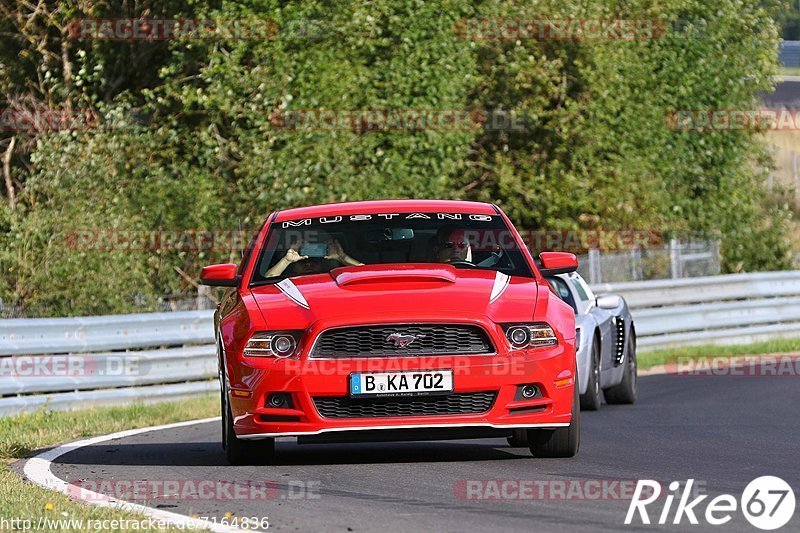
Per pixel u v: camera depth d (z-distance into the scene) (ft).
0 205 176.14
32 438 106.22
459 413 75.51
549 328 77.41
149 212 190.49
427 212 89.35
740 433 97.04
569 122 238.68
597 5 236.84
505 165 238.07
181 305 176.04
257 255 86.84
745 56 274.57
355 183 196.65
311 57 199.62
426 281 79.66
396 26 207.10
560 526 56.65
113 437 106.73
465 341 75.82
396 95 203.21
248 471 78.74
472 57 222.69
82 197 182.91
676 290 205.57
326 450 91.04
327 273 83.30
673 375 164.66
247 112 199.00
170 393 142.31
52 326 132.36
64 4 213.05
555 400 76.79
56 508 63.31
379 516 60.54
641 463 78.64
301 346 75.87
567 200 236.84
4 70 222.07
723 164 268.62
